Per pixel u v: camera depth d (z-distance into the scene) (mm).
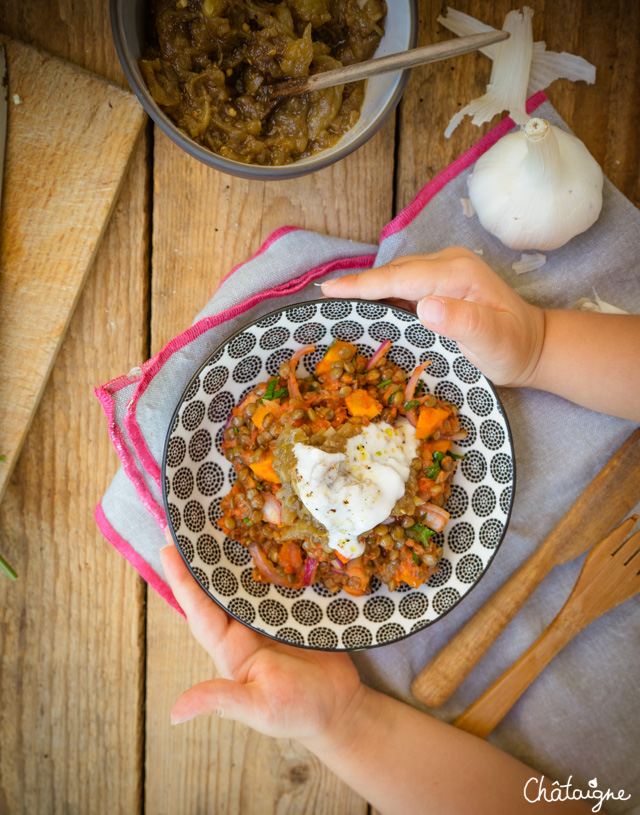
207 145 431
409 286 435
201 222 479
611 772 490
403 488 420
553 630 475
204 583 432
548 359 450
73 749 505
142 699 505
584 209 450
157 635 499
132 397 447
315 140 438
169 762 507
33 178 463
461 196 471
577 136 488
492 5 476
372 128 418
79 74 460
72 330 480
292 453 417
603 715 491
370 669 486
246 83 430
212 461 449
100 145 463
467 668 473
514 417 479
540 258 477
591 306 475
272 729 432
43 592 495
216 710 420
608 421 475
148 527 470
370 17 430
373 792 464
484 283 432
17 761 504
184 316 483
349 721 459
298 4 421
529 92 481
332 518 409
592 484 470
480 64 480
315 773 509
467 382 448
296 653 459
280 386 448
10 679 500
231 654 445
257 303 460
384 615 446
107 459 488
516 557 483
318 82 417
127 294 481
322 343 454
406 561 434
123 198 477
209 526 445
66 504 490
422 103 481
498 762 471
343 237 484
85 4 464
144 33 421
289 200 481
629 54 485
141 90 406
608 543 470
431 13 475
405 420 442
